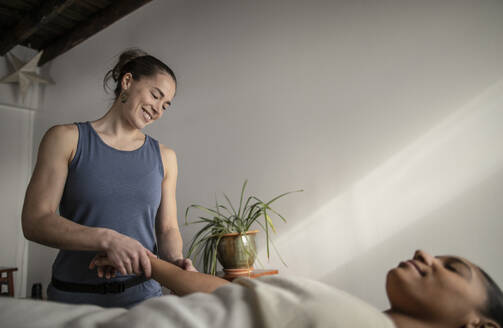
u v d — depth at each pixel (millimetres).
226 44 2502
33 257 3893
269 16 2295
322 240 1882
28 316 302
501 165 1442
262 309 287
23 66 3801
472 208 1486
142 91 1066
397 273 427
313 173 1968
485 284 420
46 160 941
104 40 3477
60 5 3197
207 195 2432
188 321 279
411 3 1742
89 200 988
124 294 951
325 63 2010
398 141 1706
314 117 2012
